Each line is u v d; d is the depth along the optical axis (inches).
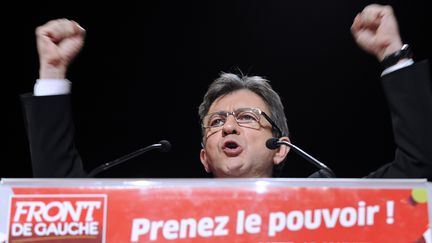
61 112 60.9
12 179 42.5
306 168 152.8
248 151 66.9
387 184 42.9
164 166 155.9
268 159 68.3
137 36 157.8
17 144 153.5
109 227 42.0
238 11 157.2
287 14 156.4
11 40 150.8
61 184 42.6
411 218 42.5
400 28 147.9
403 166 58.1
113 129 158.2
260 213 42.2
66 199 42.4
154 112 158.7
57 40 62.7
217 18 157.6
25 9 149.1
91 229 41.9
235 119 68.7
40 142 60.6
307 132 157.9
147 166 155.6
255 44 157.8
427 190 42.9
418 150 56.6
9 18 149.3
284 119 73.8
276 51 157.8
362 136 157.5
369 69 156.4
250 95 71.7
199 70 158.6
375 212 42.5
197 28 158.1
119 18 156.1
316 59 157.8
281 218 42.2
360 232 42.2
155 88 159.5
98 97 158.7
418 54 147.7
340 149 157.9
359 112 157.9
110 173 155.5
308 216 42.3
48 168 61.1
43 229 41.9
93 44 156.3
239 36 157.8
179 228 42.0
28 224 41.9
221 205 42.3
